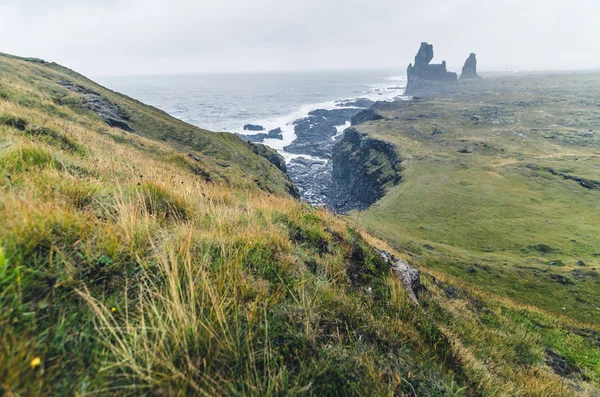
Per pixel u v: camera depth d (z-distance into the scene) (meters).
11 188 2.85
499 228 71.31
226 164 41.19
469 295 12.56
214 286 2.63
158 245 3.09
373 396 2.34
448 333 4.86
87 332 1.92
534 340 9.34
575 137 145.88
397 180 112.25
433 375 3.14
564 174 97.75
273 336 2.52
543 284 42.03
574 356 9.10
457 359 3.90
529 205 81.94
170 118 63.00
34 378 1.50
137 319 2.14
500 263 49.66
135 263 2.70
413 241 58.31
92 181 4.27
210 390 1.88
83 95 38.44
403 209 85.94
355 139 165.88
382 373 2.67
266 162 66.00
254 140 194.25
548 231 67.94
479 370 3.98
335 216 9.03
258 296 2.83
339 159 156.12
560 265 51.00
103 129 24.83
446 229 73.06
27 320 1.78
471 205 84.12
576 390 6.59
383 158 135.88
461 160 120.62
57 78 45.06
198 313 2.37
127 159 10.71
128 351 1.82
